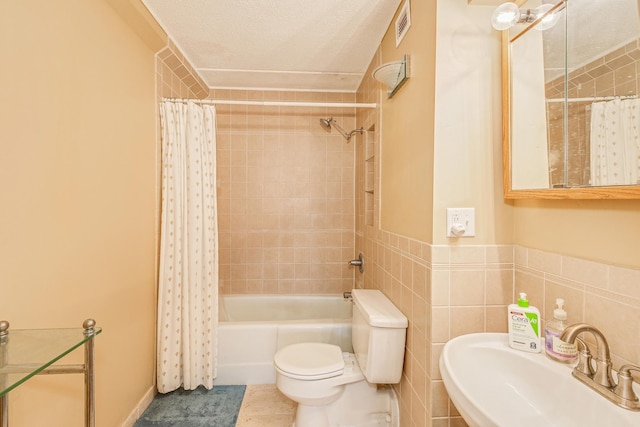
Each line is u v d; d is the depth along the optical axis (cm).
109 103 141
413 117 136
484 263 117
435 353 116
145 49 174
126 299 155
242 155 284
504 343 100
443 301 116
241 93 280
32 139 100
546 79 98
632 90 73
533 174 103
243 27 180
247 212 285
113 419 145
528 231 111
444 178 116
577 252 90
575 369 78
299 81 264
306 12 165
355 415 158
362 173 258
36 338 85
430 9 120
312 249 289
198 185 192
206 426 162
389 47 177
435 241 116
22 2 96
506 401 87
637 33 72
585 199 85
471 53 116
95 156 131
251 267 286
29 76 99
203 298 194
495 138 117
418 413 127
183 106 191
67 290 116
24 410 99
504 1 112
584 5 86
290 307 277
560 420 78
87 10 125
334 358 159
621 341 77
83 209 124
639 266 74
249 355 203
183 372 189
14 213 95
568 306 93
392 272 163
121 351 151
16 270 96
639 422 61
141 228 170
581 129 86
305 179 288
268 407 178
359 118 273
